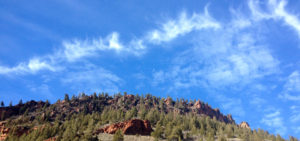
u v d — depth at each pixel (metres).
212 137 125.00
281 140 149.62
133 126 129.62
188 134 127.56
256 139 142.12
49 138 113.44
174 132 122.81
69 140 103.69
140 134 124.69
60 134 115.19
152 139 116.44
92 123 135.12
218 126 167.38
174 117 186.88
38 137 115.56
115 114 165.00
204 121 174.88
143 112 171.38
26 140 113.38
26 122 172.25
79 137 108.94
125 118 151.00
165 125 148.12
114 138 106.25
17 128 137.50
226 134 153.75
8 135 129.12
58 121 169.88
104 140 109.50
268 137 157.25
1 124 164.38
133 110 176.25
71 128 125.88
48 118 183.75
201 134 138.50
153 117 161.38
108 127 130.38
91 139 105.50
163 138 120.56
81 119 160.12
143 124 134.25
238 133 153.50
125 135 120.31
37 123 169.50
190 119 172.62
